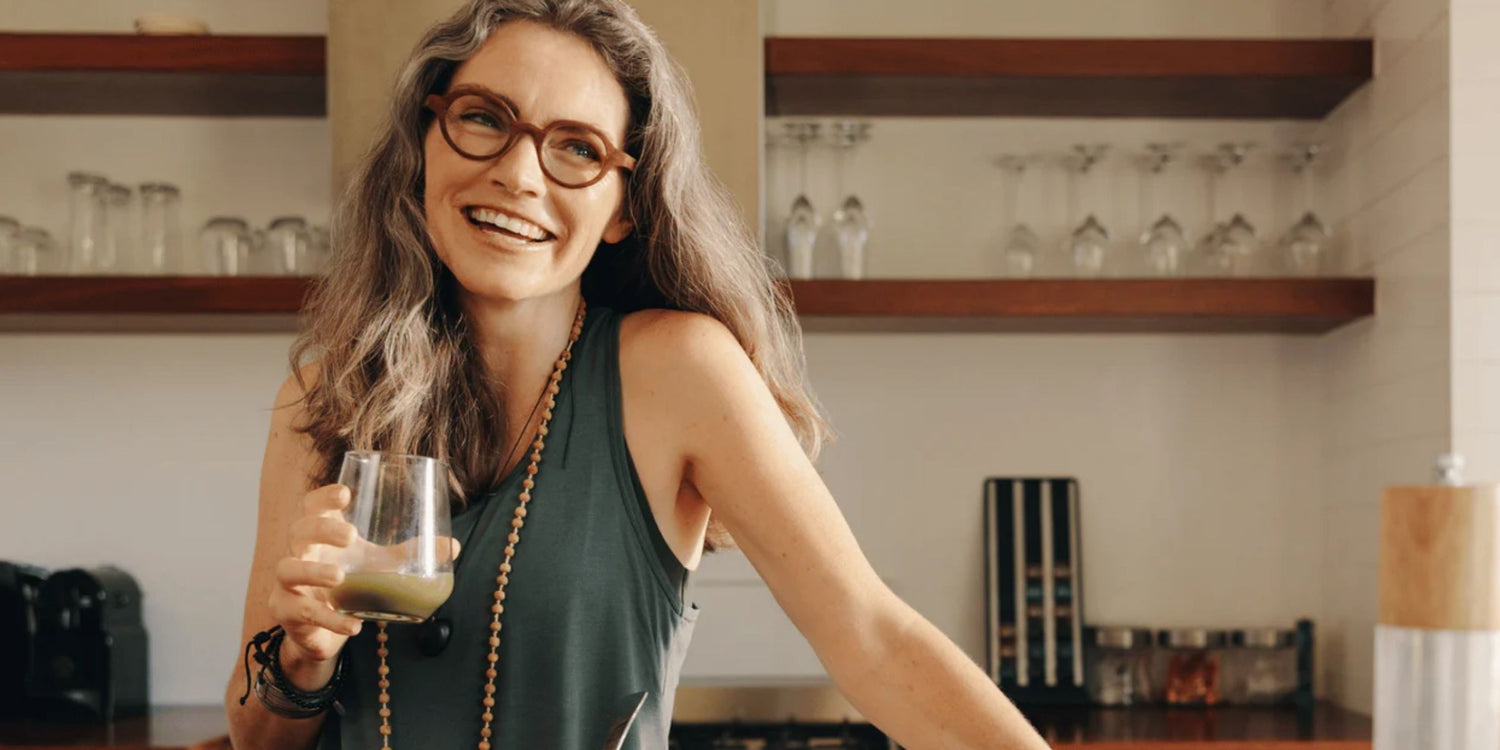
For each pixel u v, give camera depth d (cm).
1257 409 364
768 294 133
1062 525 358
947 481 362
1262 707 346
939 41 323
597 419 116
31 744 290
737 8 310
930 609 360
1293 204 358
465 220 111
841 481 362
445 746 111
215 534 355
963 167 364
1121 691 351
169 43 319
